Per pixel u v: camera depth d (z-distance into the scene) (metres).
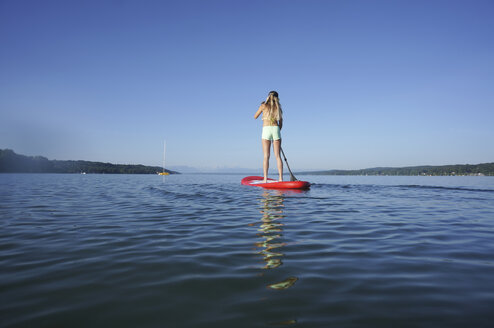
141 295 1.42
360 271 1.78
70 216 3.84
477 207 4.75
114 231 2.92
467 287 1.53
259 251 2.20
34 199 6.03
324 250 2.24
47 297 1.40
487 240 2.58
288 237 2.65
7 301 1.35
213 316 1.22
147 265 1.88
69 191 8.23
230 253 2.15
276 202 5.08
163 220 3.50
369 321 1.17
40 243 2.45
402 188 9.03
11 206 4.89
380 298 1.40
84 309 1.28
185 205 4.80
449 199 5.95
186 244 2.41
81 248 2.30
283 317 1.21
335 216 3.75
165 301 1.36
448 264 1.92
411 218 3.68
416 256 2.10
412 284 1.58
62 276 1.68
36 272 1.75
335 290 1.49
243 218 3.59
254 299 1.38
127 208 4.56
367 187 9.22
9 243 2.45
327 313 1.25
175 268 1.82
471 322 1.16
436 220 3.55
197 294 1.44
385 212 4.15
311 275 1.71
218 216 3.74
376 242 2.49
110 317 1.21
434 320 1.18
